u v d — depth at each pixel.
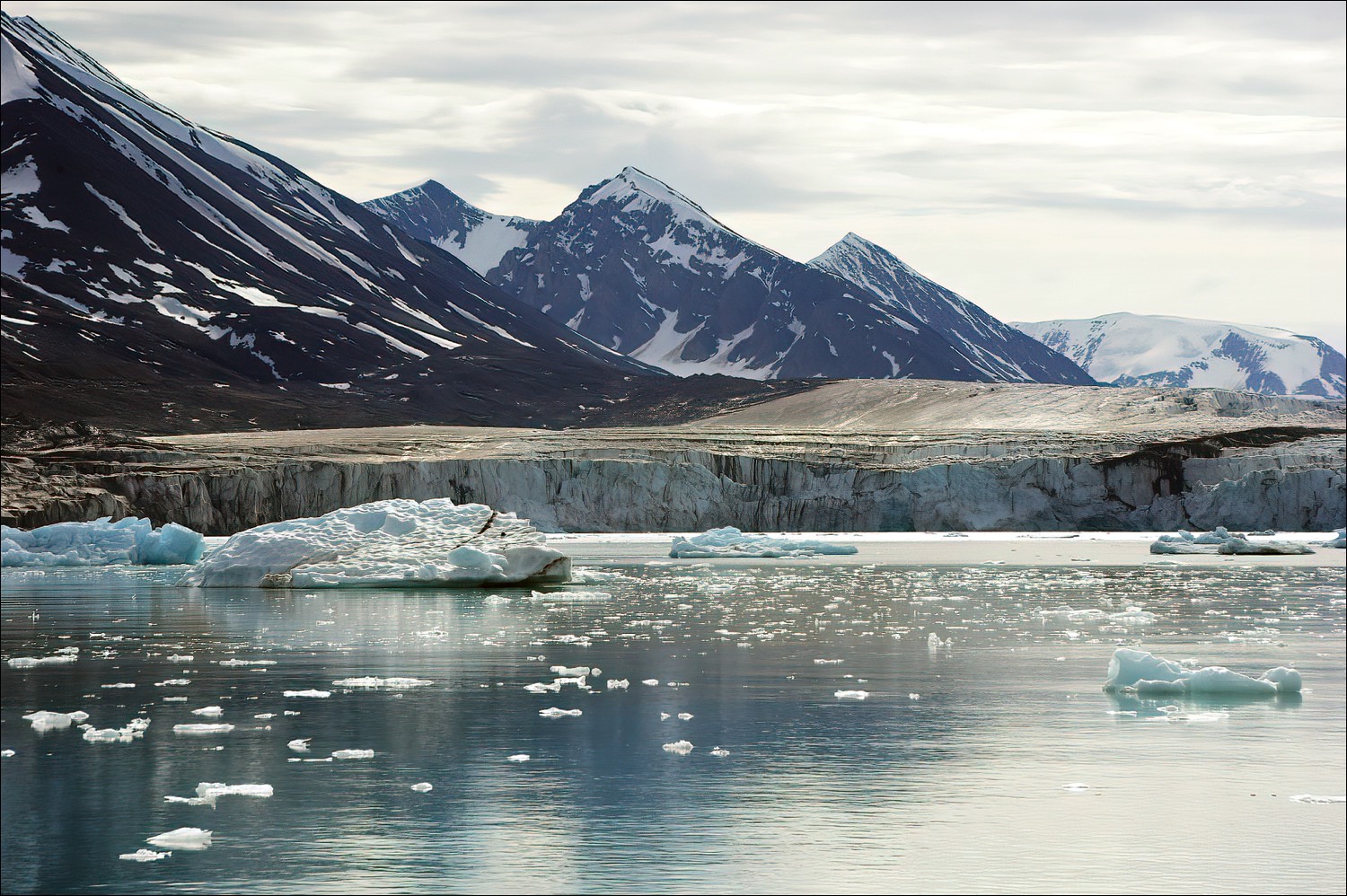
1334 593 48.69
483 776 16.66
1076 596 46.88
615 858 13.27
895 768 17.14
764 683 24.39
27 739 19.06
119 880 12.68
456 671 25.98
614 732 19.48
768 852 13.48
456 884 12.50
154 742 18.75
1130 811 15.08
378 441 140.75
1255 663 27.91
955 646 30.72
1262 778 16.66
